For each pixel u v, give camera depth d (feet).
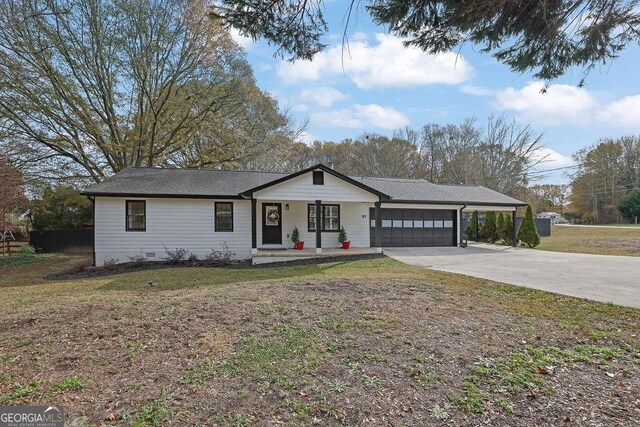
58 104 53.88
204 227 43.65
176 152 69.41
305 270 32.60
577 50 13.98
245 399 8.99
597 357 12.17
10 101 51.78
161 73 60.70
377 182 58.18
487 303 18.95
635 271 31.19
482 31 13.56
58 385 9.45
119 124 60.64
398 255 43.24
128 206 41.65
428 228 53.93
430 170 121.19
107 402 8.72
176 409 8.48
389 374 10.44
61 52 52.95
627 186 140.97
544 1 12.15
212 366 10.71
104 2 54.39
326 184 43.14
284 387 9.61
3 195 45.47
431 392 9.53
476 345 12.78
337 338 13.01
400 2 12.35
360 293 19.77
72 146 57.72
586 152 147.54
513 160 109.29
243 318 14.92
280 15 13.14
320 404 8.84
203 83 62.34
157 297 19.33
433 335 13.55
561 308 18.49
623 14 12.58
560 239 71.26
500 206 55.06
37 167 57.41
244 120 71.20
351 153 122.72
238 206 44.75
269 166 87.76
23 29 48.85
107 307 16.57
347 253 42.93
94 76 57.16
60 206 62.90
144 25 56.34
